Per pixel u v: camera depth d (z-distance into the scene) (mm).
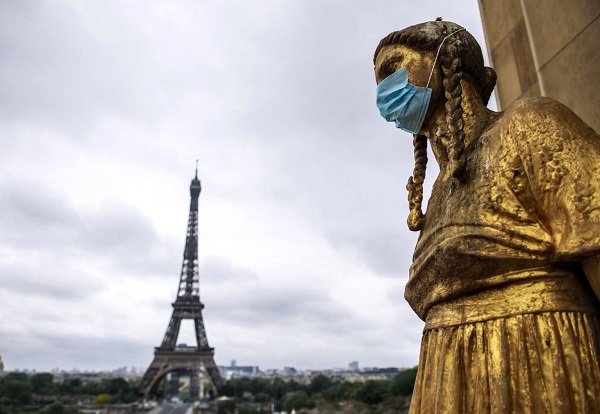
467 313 2934
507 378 2652
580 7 5281
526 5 6098
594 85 5078
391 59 3611
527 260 2752
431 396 3018
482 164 3084
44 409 112062
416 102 3467
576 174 2633
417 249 3402
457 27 3514
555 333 2637
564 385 2520
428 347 3189
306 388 182250
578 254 2512
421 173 3830
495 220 2883
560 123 2803
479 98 3523
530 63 6312
